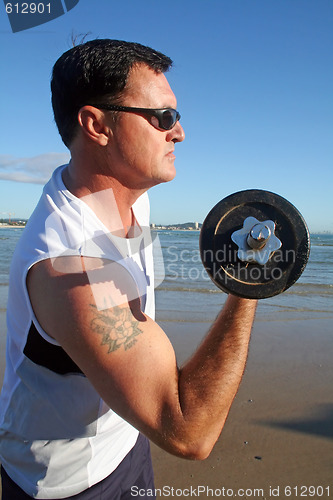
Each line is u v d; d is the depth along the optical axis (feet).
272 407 13.30
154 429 3.54
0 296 29.89
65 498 4.65
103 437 4.70
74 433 4.42
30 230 4.18
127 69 4.11
